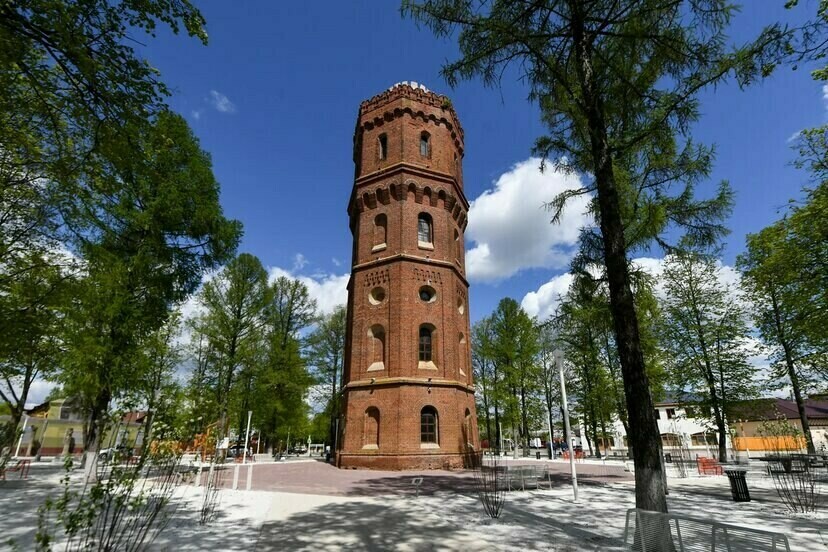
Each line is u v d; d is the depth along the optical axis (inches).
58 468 974.4
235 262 1208.2
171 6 248.4
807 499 509.7
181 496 541.0
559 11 360.5
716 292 1064.2
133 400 278.5
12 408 813.2
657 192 502.3
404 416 916.6
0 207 419.2
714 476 845.2
